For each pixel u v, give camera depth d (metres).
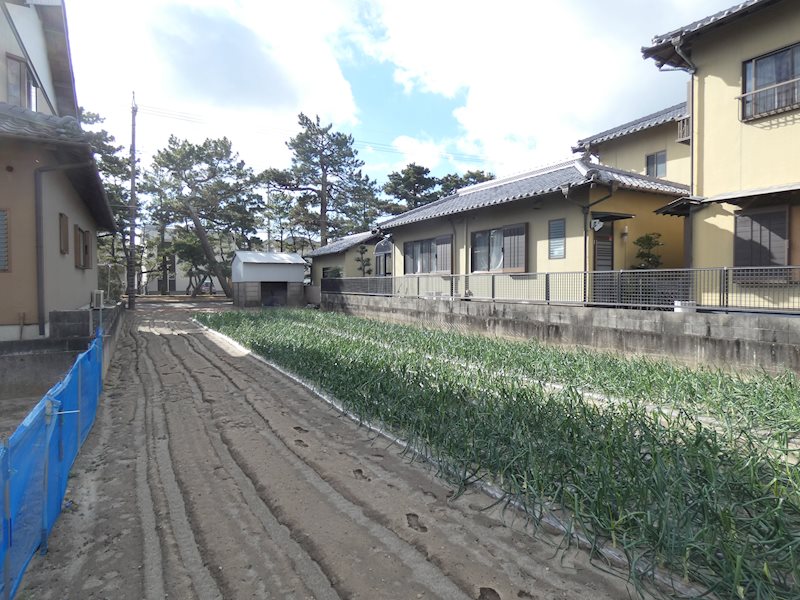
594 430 4.33
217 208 31.66
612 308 9.77
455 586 2.68
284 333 12.07
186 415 6.12
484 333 12.52
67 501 3.70
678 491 3.05
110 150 26.47
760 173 8.78
